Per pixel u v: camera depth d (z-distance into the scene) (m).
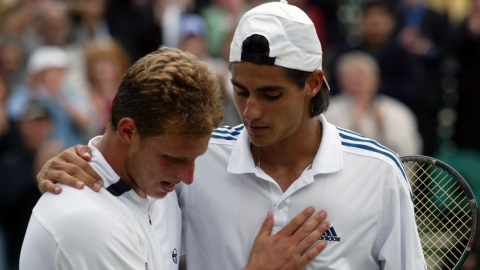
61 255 7.53
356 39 24.94
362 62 19.62
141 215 8.21
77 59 21.39
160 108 7.41
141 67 7.60
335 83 22.70
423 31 24.97
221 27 24.48
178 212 9.11
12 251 17.25
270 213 8.77
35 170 17.34
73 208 7.62
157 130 7.50
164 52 7.73
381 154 8.85
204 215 9.07
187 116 7.42
